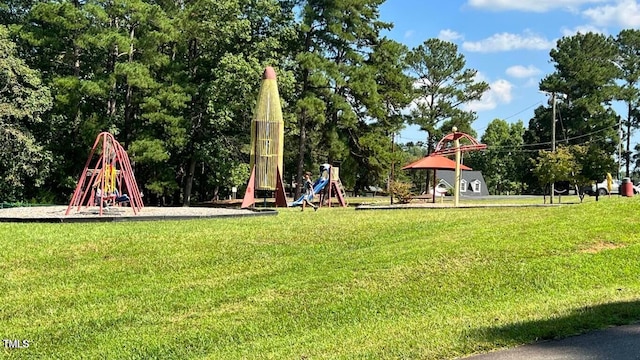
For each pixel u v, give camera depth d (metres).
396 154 36.59
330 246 12.35
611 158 29.14
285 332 7.38
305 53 32.97
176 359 6.71
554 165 28.88
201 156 33.19
